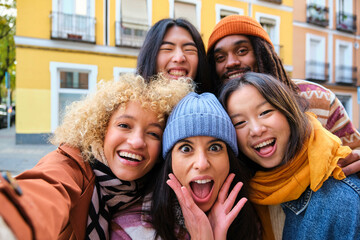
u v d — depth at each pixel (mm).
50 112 5906
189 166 874
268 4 7613
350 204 905
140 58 1542
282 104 949
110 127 936
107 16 3160
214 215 910
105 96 952
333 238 917
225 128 903
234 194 916
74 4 4488
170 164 949
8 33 12664
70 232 887
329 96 1374
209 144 891
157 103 947
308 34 10453
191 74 1514
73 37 5070
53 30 5227
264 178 1039
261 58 1549
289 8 8062
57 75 5844
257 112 960
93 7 3244
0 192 482
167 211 952
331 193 936
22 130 5852
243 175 1021
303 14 10312
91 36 4691
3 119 14117
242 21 1538
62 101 5988
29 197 563
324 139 950
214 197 918
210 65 1740
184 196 833
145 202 1024
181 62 1451
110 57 4715
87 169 946
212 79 1735
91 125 937
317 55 10875
